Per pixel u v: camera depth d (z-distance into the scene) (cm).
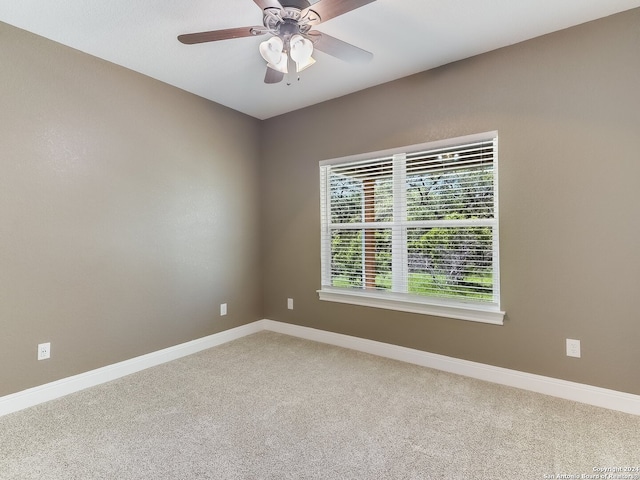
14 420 202
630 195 204
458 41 237
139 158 280
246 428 193
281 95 327
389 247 306
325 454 170
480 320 255
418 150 285
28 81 220
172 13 203
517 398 226
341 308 334
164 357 296
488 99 250
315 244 352
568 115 222
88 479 153
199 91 316
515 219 241
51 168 230
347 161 329
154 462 164
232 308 359
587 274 218
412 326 290
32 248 222
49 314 230
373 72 281
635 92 202
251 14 206
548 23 217
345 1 159
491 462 163
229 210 357
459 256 270
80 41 232
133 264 276
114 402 224
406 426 194
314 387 245
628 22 204
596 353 216
